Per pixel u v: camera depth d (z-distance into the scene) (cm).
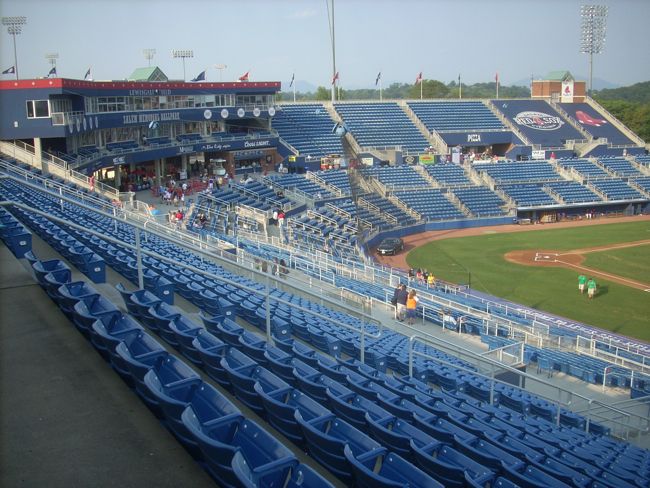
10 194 1945
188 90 4759
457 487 599
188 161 5116
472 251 4231
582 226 5212
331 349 1276
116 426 533
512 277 3541
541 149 6775
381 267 3575
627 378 1919
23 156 3159
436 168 5778
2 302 838
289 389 655
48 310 812
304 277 2439
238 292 1511
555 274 3603
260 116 5412
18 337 720
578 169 6169
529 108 7506
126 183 4234
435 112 7100
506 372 1845
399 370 1422
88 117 3616
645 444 1605
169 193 3828
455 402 1112
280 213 3897
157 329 825
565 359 2088
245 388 646
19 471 460
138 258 890
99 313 683
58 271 852
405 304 2200
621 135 7288
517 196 5528
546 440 1045
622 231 4928
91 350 693
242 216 3572
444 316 2156
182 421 448
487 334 2150
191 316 1095
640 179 6091
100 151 3809
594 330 2623
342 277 2711
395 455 541
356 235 4056
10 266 1015
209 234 2805
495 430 907
